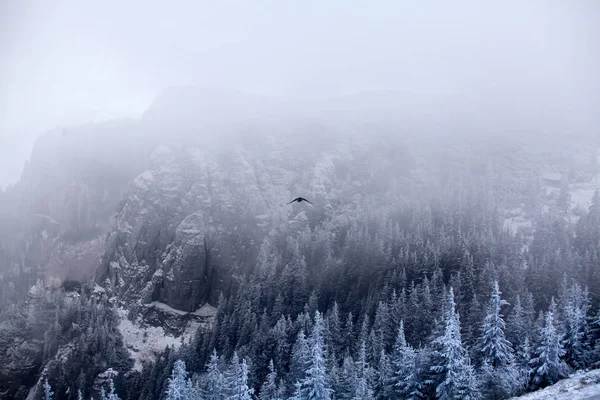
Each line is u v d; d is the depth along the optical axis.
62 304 128.38
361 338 80.31
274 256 123.44
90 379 106.44
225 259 142.12
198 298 138.25
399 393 59.56
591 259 88.31
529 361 57.88
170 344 126.75
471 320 74.12
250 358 84.38
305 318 89.88
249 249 142.75
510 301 77.38
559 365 56.41
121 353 116.38
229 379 71.19
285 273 108.62
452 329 55.62
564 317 64.94
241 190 153.50
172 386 67.75
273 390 72.56
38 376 114.44
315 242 122.50
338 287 103.81
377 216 125.94
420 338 77.62
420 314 79.81
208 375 77.31
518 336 66.62
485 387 55.50
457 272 87.88
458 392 53.38
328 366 74.44
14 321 122.44
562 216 124.88
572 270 83.62
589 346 61.78
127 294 137.50
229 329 100.25
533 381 57.16
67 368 107.38
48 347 116.12
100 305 129.62
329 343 82.75
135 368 115.94
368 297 94.12
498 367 57.75
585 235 102.38
